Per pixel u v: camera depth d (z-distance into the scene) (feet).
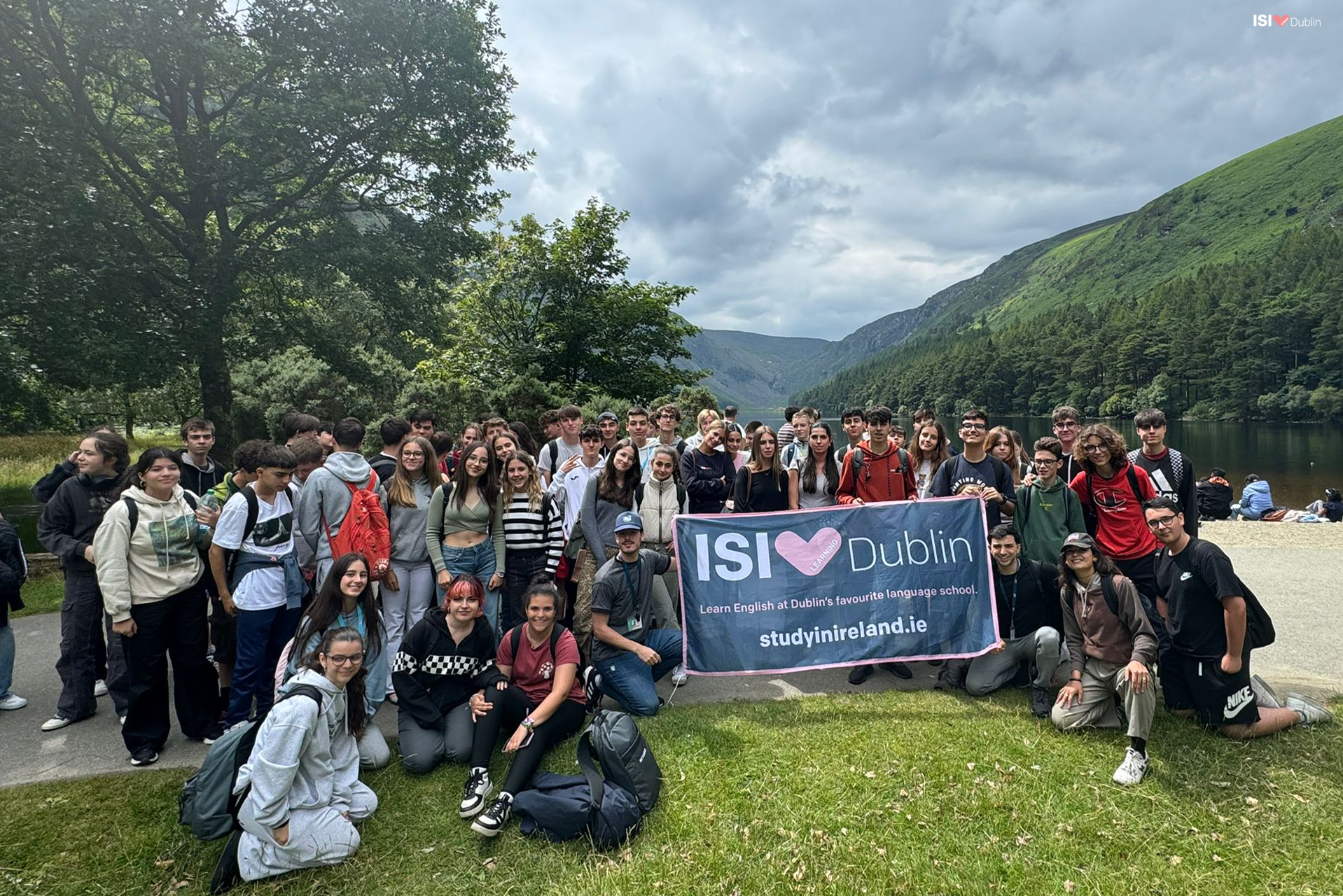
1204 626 14.14
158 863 11.35
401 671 14.48
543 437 53.47
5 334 40.50
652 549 18.74
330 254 51.85
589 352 71.87
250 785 11.11
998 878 10.67
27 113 41.47
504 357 66.64
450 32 53.06
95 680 16.46
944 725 15.26
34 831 12.00
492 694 14.21
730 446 24.02
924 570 17.90
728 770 13.56
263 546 14.74
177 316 46.50
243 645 14.52
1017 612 16.75
